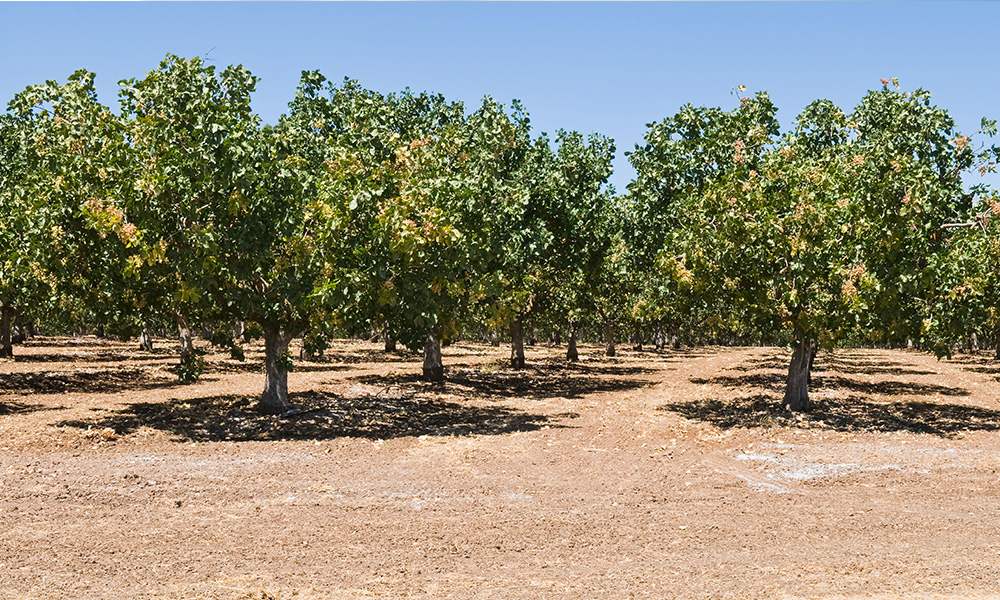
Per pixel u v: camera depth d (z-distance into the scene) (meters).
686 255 16.52
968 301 15.78
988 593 6.59
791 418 16.58
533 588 6.64
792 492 10.17
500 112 24.47
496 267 21.73
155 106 14.90
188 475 10.84
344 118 23.05
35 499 9.38
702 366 33.78
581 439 14.16
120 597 6.33
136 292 16.03
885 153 19.81
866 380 26.36
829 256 15.23
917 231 15.73
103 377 24.33
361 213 14.78
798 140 22.45
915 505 9.53
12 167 21.33
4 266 15.45
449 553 7.53
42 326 52.25
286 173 14.98
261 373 26.94
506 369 29.77
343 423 15.81
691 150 22.73
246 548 7.61
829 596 6.51
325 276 14.88
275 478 10.71
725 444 13.72
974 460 12.38
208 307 15.45
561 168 25.53
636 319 41.53
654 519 8.78
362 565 7.16
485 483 10.49
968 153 20.50
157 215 13.65
